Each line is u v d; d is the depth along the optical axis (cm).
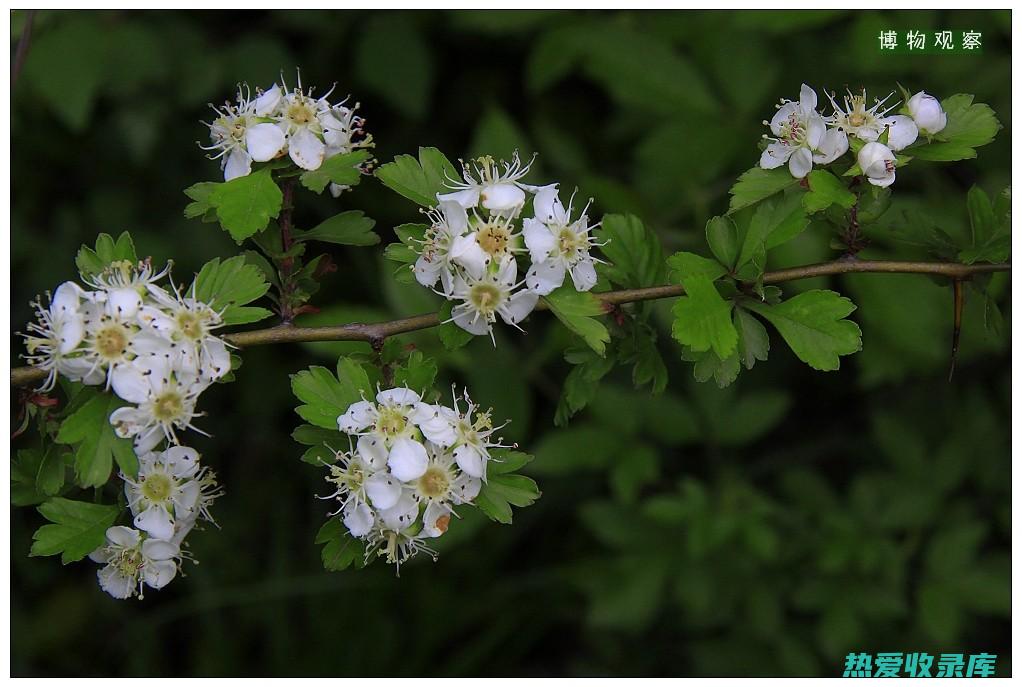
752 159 60
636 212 59
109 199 64
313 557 65
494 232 49
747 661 61
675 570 60
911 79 59
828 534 60
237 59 61
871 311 57
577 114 66
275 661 64
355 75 62
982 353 62
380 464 48
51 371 48
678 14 60
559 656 67
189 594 65
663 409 60
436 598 65
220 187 49
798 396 67
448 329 49
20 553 66
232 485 67
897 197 58
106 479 47
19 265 64
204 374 48
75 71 58
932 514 60
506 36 65
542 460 59
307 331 49
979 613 63
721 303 49
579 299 49
